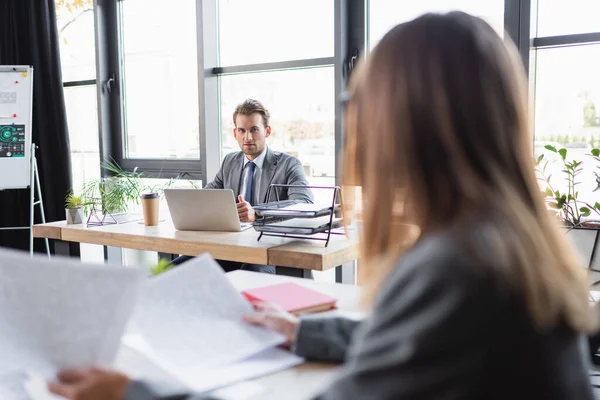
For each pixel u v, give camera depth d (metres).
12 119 4.11
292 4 3.63
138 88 4.34
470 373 0.56
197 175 4.08
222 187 3.42
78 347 0.85
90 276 0.85
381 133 0.70
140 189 4.04
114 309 0.85
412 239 0.70
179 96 4.15
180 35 4.09
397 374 0.58
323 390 0.69
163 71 4.20
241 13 3.83
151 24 4.21
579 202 2.67
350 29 3.45
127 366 0.92
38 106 4.34
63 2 4.49
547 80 2.87
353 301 1.31
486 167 0.64
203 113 3.88
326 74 3.54
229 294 1.09
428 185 0.66
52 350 0.86
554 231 0.67
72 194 4.22
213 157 3.97
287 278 1.55
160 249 2.52
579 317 0.63
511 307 0.56
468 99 0.66
